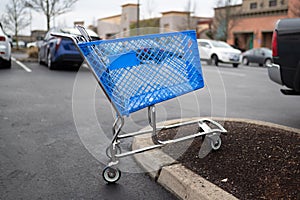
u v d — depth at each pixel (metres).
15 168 2.99
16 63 13.36
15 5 28.58
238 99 6.89
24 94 6.59
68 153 3.40
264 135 3.44
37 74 9.88
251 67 18.59
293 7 26.56
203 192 2.38
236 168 2.77
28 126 4.33
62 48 10.54
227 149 3.14
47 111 5.19
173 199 2.55
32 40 43.00
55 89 7.29
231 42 32.94
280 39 4.20
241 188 2.46
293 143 3.19
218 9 33.47
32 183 2.71
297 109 5.92
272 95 7.61
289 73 4.15
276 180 2.54
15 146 3.55
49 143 3.68
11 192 2.55
